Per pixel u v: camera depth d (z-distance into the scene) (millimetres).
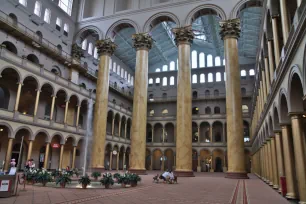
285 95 10109
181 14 27016
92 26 31656
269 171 16625
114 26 30047
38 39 26875
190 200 8820
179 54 25734
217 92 48719
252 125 41156
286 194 10320
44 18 28812
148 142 47906
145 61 27141
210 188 13023
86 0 33812
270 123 15828
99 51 29516
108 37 29828
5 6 23750
